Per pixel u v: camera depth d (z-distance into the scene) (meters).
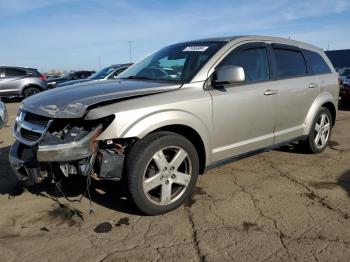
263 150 4.82
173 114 3.64
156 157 3.56
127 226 3.49
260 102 4.54
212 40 4.63
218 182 4.59
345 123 8.95
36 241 3.24
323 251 3.05
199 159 4.12
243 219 3.62
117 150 3.47
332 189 4.37
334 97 6.02
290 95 5.02
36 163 3.48
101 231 3.40
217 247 3.12
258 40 4.81
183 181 3.82
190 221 3.58
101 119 3.36
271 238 3.26
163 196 3.67
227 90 4.20
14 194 4.24
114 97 3.52
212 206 3.91
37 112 3.53
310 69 5.61
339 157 5.68
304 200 4.06
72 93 3.76
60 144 3.29
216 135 4.12
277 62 4.98
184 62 4.36
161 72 4.42
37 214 3.74
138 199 3.50
